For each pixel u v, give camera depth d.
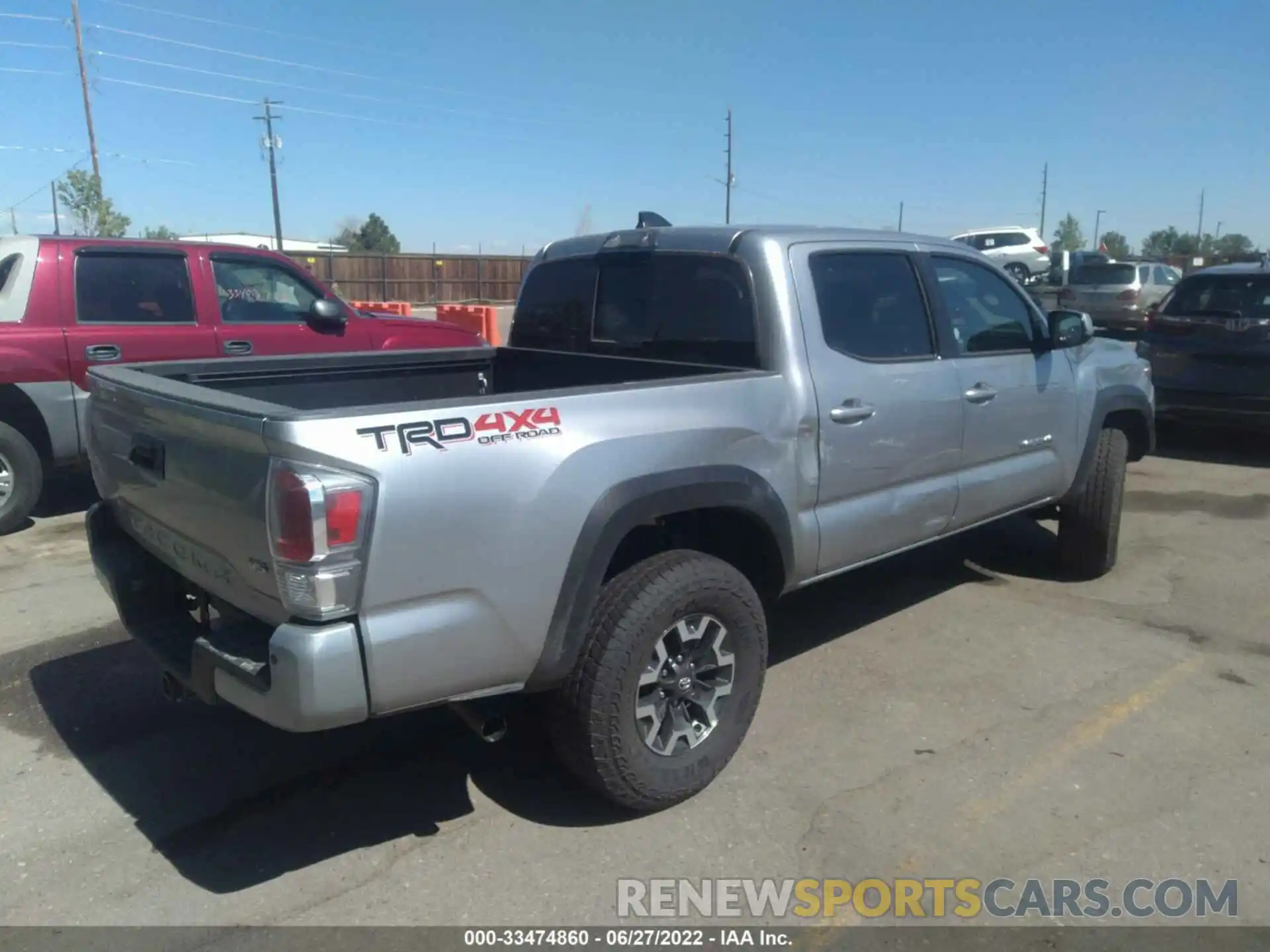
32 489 6.53
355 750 3.79
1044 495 5.17
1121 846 3.18
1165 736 3.88
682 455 3.25
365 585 2.59
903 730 3.92
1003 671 4.46
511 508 2.82
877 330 4.13
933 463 4.37
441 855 3.14
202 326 7.14
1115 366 5.58
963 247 4.73
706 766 3.38
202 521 2.88
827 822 3.31
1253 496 7.65
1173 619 5.08
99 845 3.19
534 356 4.73
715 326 3.95
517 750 3.79
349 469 2.54
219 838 3.22
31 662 4.53
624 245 4.35
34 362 6.46
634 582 3.15
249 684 2.69
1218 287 8.97
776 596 3.83
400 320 8.39
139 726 3.96
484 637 2.82
